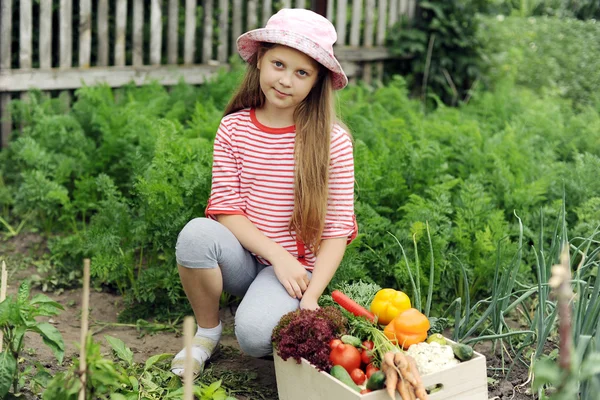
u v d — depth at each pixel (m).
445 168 4.68
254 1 7.10
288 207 3.23
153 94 5.98
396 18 7.91
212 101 5.95
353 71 7.67
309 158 3.15
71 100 6.36
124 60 6.55
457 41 7.78
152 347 3.63
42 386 2.82
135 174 4.48
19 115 5.64
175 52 6.77
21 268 4.52
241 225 3.22
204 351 3.31
